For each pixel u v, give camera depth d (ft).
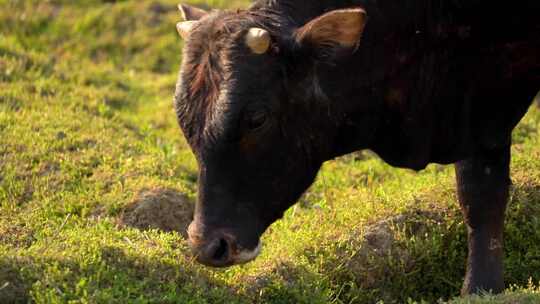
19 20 66.33
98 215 36.24
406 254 34.27
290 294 30.71
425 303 30.63
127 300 27.37
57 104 47.57
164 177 40.52
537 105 50.16
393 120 30.30
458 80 30.68
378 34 28.89
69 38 65.00
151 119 50.93
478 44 30.27
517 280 34.14
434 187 37.40
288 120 27.02
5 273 27.86
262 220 27.37
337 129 28.55
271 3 28.09
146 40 64.13
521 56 30.71
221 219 26.45
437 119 30.99
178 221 36.68
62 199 37.11
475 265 32.48
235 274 32.17
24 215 35.37
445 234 35.09
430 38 29.81
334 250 34.09
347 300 33.09
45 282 27.58
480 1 29.50
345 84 28.19
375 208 36.29
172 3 68.13
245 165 26.58
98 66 60.23
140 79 59.31
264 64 26.23
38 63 53.88
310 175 28.35
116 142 43.24
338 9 28.12
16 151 40.68
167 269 29.89
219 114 25.86
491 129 31.89
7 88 48.03
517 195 35.99
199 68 26.27
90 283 27.89
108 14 66.69
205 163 26.37
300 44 26.61
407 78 29.81
